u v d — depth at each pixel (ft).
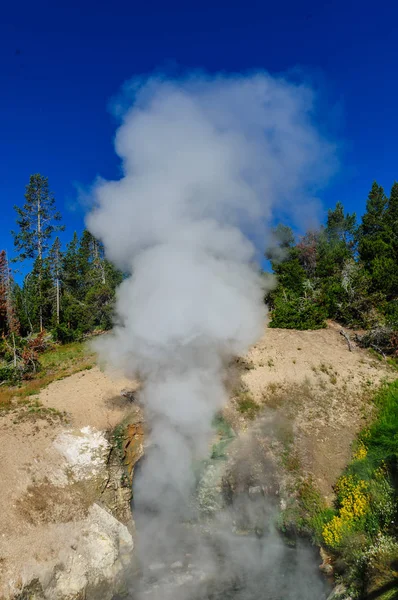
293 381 65.82
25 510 43.34
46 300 136.15
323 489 49.70
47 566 39.04
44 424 55.06
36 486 46.47
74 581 39.70
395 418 48.60
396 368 70.18
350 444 55.42
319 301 94.07
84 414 57.67
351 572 37.55
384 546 35.53
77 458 51.57
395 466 43.86
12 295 137.08
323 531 42.96
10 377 74.38
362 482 44.78
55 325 117.60
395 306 85.10
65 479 48.98
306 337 79.00
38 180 150.10
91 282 128.57
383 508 40.14
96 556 42.52
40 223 149.69
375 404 61.87
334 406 61.98
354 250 146.92
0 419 55.52
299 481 51.11
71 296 135.23
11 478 45.93
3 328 120.06
